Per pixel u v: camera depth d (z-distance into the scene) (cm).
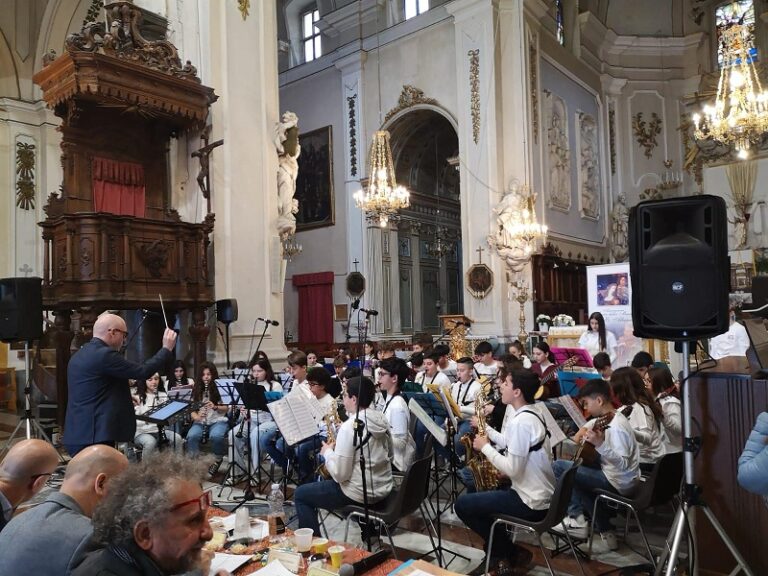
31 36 1413
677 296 322
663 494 410
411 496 407
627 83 2191
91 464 253
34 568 221
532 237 1502
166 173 995
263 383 748
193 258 892
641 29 2212
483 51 1598
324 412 535
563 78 1867
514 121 1595
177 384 838
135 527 177
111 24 877
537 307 1559
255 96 1032
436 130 1923
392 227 1891
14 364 1294
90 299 779
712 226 317
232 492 637
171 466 191
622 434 427
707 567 371
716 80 2100
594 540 487
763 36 2042
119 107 872
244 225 992
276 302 1029
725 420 365
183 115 905
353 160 1884
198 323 901
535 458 395
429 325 2031
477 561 453
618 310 1226
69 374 494
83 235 793
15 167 1386
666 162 2184
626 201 2147
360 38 1861
